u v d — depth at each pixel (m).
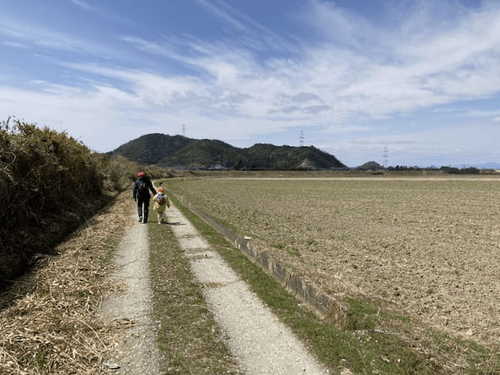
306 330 4.80
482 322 5.27
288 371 3.87
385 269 7.87
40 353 3.97
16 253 7.36
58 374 3.64
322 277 6.81
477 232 12.70
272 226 13.32
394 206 21.56
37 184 10.07
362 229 13.06
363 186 46.44
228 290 6.36
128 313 5.26
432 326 5.05
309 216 16.52
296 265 7.45
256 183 55.31
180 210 18.36
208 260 8.34
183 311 5.36
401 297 6.22
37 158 10.58
